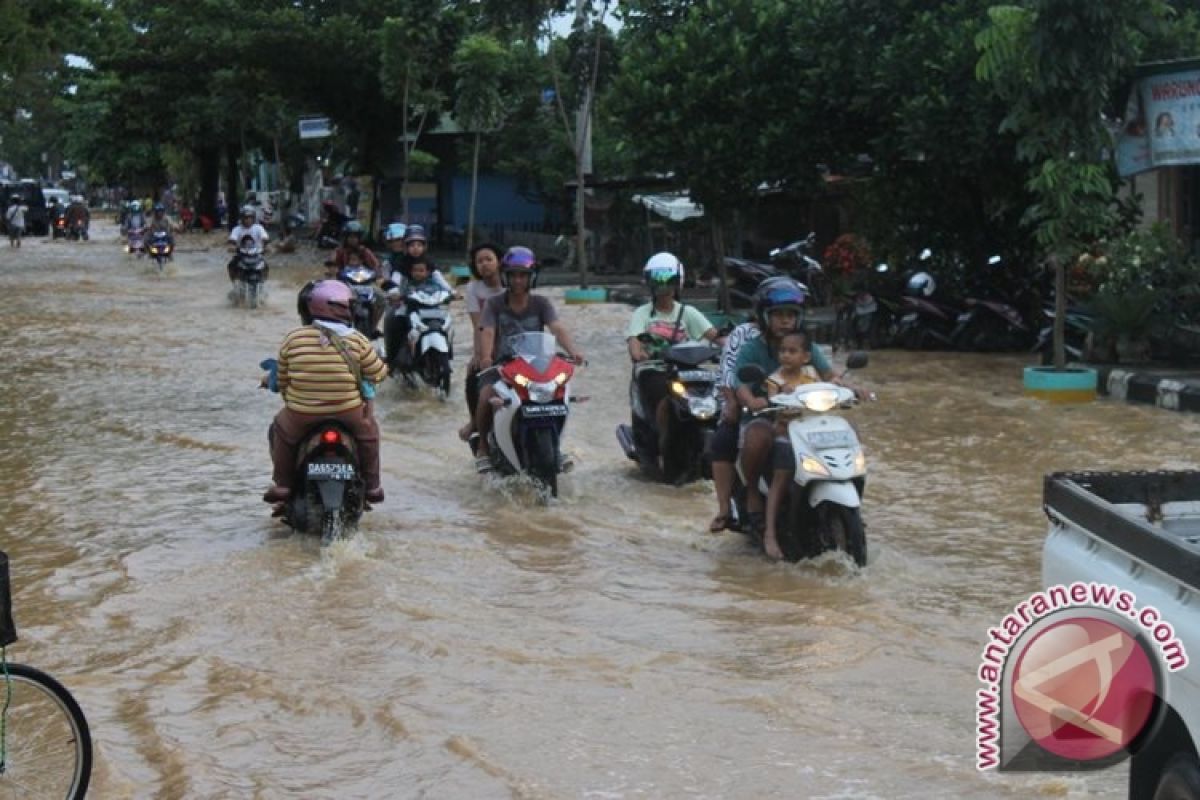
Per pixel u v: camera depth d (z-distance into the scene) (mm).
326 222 39000
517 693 7098
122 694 7172
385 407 16469
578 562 9695
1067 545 5297
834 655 7602
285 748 6461
